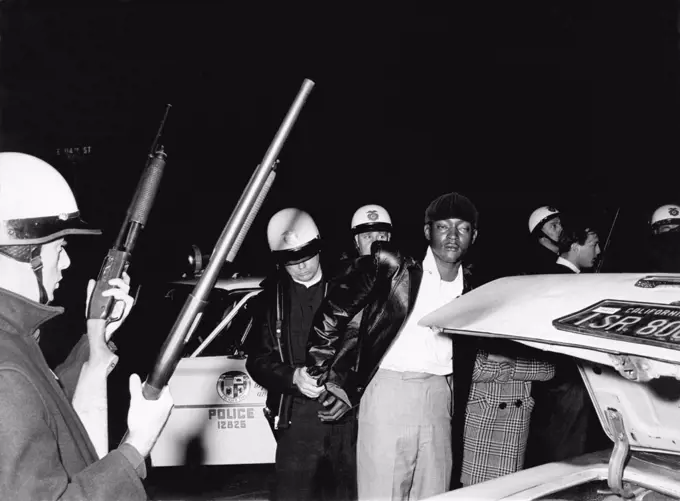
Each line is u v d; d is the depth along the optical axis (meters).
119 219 15.71
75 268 10.79
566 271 4.24
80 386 1.81
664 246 4.95
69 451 1.48
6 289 1.52
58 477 1.34
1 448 1.29
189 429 4.16
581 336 1.55
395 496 3.00
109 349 1.90
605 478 1.91
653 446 1.85
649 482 1.81
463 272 3.24
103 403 1.81
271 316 3.39
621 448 1.89
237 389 4.20
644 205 13.12
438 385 3.04
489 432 3.32
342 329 3.03
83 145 16.03
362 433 3.05
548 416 3.95
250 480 4.55
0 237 1.52
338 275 3.08
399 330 2.94
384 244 3.00
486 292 1.98
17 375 1.36
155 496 4.29
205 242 15.83
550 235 4.50
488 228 15.16
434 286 3.03
